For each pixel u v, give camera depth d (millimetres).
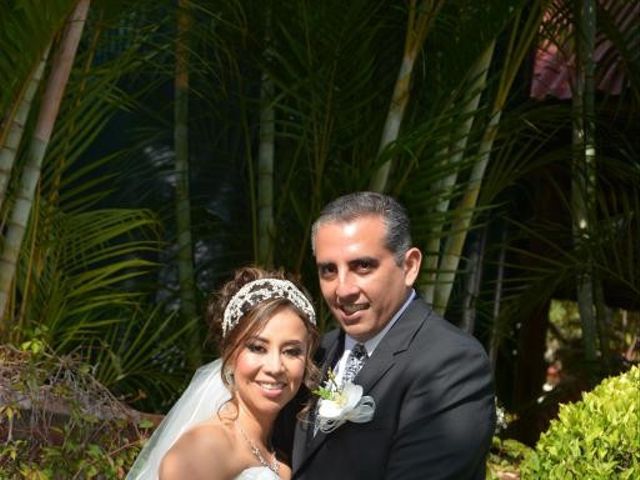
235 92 6500
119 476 4406
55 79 4934
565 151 7039
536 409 8578
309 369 3258
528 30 6281
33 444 4316
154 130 7027
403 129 6273
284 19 5898
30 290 5375
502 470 6266
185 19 6102
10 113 4879
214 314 3301
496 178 6723
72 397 4414
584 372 7621
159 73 6809
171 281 6961
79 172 5602
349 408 3148
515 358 9422
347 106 5938
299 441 3316
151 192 7051
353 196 3287
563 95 7848
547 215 8898
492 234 7988
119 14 5605
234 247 6934
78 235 5598
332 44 5746
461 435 3154
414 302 3371
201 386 3334
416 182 5906
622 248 7547
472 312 7297
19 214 4949
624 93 7891
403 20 6289
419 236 5996
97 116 5609
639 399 4547
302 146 6328
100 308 6191
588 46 7336
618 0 8133
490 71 7285
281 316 3158
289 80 6188
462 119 5832
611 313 11836
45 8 4645
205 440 3102
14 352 4613
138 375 6172
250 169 6258
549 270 7363
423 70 5988
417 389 3203
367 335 3330
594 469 4164
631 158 7488
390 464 3193
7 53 4770
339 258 3238
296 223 6348
